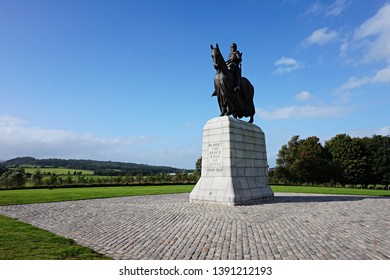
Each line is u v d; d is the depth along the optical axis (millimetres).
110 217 12445
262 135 20812
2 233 9180
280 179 59875
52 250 7344
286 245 8008
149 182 41531
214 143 17969
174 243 8242
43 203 17547
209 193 17172
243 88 20609
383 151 57469
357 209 14680
